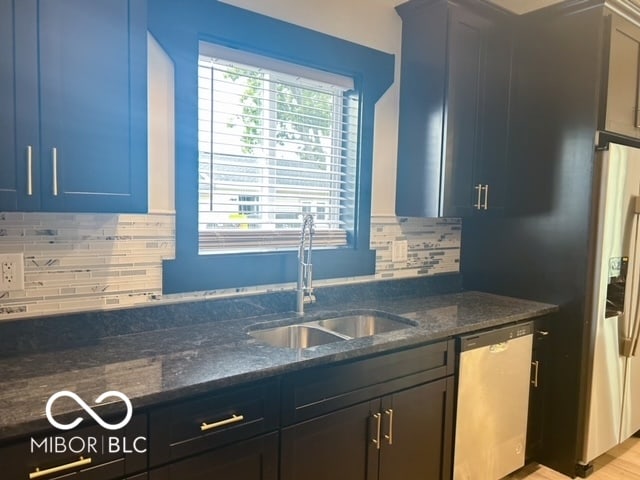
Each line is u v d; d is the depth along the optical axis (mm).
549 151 2576
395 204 2662
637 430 2857
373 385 1802
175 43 1870
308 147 2398
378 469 1850
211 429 1407
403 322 2227
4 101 1280
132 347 1662
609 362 2531
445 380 2061
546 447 2607
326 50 2303
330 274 2430
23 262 1608
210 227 2125
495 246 2838
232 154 2135
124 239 1812
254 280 2168
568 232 2504
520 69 2678
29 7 1301
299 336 2158
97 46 1422
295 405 1593
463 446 2158
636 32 2531
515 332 2330
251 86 2168
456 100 2436
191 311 1968
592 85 2398
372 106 2510
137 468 1276
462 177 2506
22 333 1602
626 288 2533
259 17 2076
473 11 2457
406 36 2566
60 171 1378
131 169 1514
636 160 2490
